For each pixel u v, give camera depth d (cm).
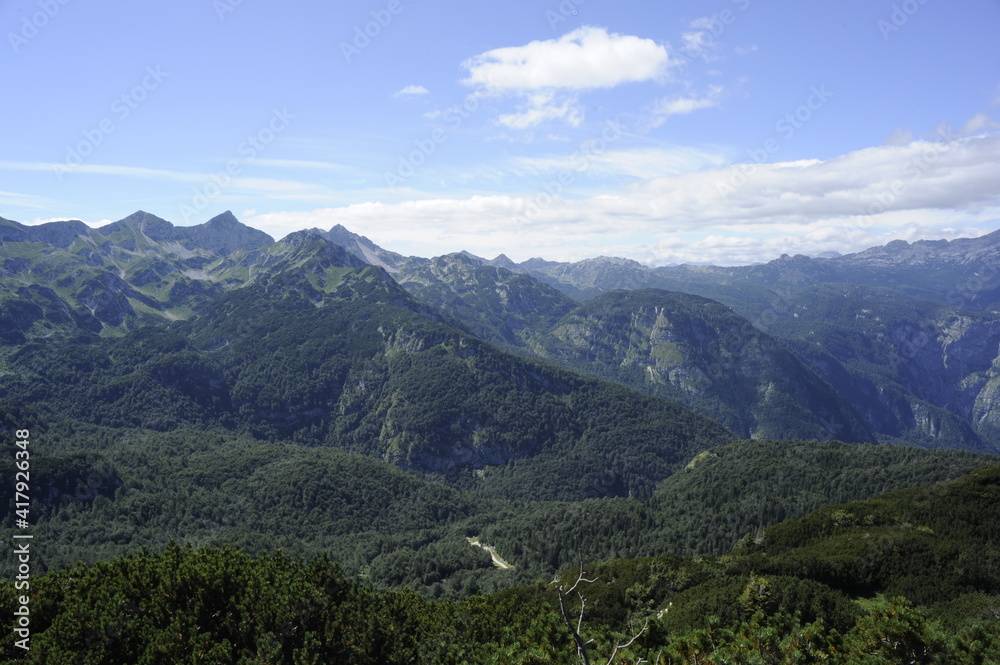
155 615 6056
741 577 10525
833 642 5366
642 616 10031
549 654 5697
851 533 11931
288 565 7744
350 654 5828
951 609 8725
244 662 5378
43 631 5984
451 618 8350
